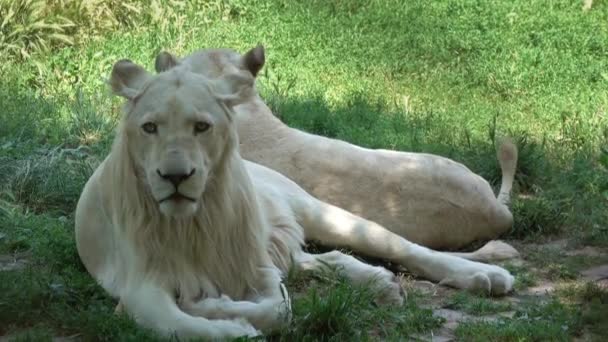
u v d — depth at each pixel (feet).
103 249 32.04
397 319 30.17
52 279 32.09
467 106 59.72
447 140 51.31
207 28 69.62
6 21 62.08
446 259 34.40
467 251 38.99
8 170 42.88
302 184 38.01
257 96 40.27
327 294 31.14
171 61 36.04
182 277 29.22
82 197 33.14
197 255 29.40
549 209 40.93
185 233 29.04
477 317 31.22
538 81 64.03
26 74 58.54
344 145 38.70
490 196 38.83
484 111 58.13
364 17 74.02
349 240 35.22
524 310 31.42
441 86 63.10
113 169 29.81
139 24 68.54
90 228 32.40
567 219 41.14
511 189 43.96
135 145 28.45
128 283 29.53
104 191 31.42
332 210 35.63
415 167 38.24
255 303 29.07
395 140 49.85
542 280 35.32
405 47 69.67
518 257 37.32
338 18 73.97
